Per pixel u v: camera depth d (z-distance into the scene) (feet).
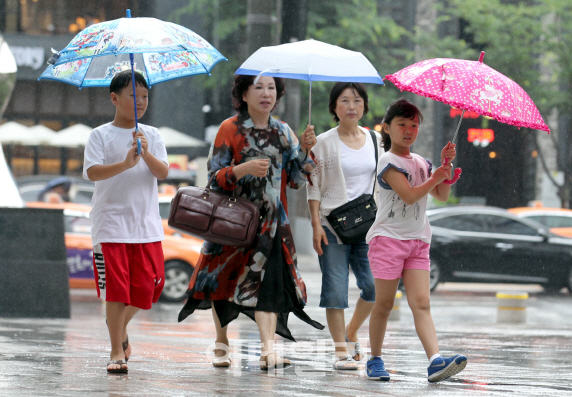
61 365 52.16
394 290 48.37
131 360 56.24
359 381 47.52
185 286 131.95
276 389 43.27
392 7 250.98
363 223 54.85
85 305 127.65
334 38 235.61
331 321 54.95
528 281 151.94
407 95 248.32
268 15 142.20
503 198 246.88
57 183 222.89
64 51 48.37
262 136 51.72
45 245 97.71
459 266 151.74
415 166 48.42
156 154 51.31
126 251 49.55
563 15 220.43
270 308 51.55
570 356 64.13
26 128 271.69
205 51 49.39
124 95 49.83
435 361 46.55
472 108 43.47
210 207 49.67
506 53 222.89
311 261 215.10
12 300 96.84
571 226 164.96
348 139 57.06
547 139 240.53
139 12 284.41
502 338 81.00
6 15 287.89
